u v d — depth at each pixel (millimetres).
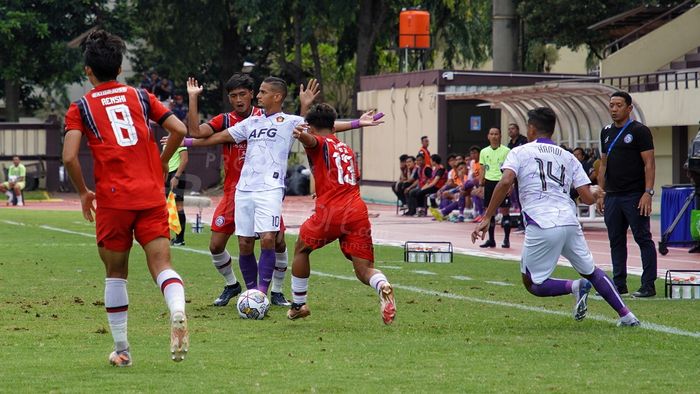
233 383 14086
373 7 93188
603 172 24969
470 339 18000
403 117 71625
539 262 19609
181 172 38406
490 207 19703
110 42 14852
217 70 110688
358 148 80125
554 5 82812
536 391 13633
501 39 73312
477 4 93875
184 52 98312
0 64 96625
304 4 89438
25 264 31609
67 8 97562
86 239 42219
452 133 67688
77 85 119188
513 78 68188
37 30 94250
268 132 22125
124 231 14852
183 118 90688
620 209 24609
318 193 19547
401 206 62781
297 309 20109
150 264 14828
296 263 19953
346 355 16375
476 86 67688
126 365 15359
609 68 65125
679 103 54250
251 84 22641
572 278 28984
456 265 32375
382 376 14633
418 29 79438
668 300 23938
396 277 28672
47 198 82625
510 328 19344
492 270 30812
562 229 19359
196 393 13422
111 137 14695
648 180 24234
